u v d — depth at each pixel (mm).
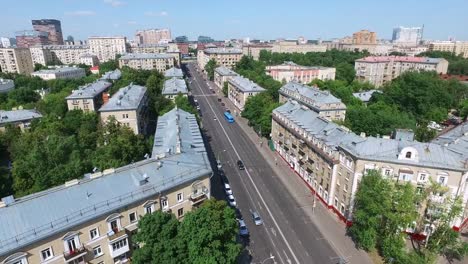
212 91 193625
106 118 92500
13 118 100250
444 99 134125
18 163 59531
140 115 100688
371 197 49781
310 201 70750
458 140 66500
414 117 125000
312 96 113875
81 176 56031
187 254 38031
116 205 42094
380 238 52344
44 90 156750
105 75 168375
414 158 54188
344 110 107750
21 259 35219
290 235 58844
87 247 40500
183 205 50531
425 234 56156
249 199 70875
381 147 58062
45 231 36656
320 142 69688
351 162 58969
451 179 53062
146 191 45312
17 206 38219
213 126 124750
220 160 91938
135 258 37219
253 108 117812
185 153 55875
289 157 88250
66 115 92438
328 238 58125
